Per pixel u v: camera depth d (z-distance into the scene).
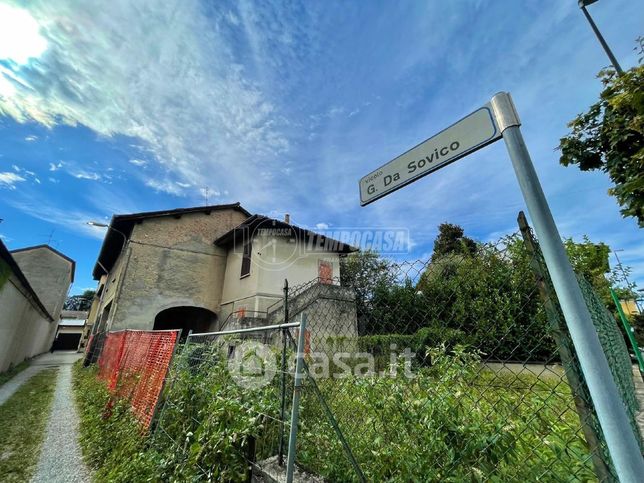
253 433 2.20
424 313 1.80
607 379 0.83
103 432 3.91
